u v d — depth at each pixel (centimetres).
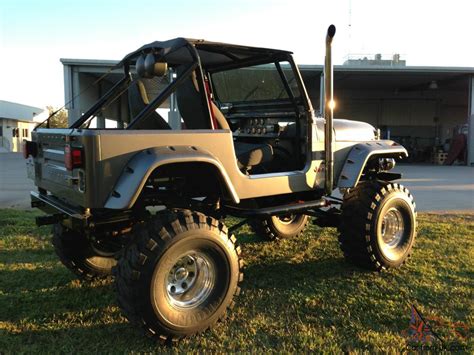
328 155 372
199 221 282
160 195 315
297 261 443
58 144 299
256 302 338
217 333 287
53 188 317
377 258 402
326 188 377
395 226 425
